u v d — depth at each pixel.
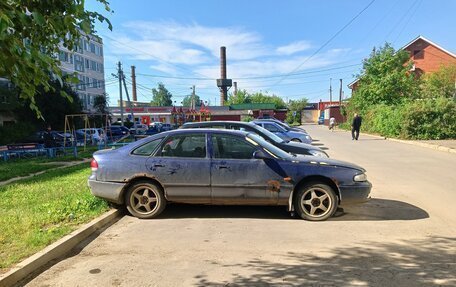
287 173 6.08
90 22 3.03
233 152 6.29
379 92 33.47
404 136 23.11
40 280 3.95
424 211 6.62
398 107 25.19
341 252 4.66
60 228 5.40
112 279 3.94
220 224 5.94
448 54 46.16
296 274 4.02
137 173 6.31
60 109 37.53
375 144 20.95
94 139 28.53
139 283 3.84
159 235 5.44
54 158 17.91
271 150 6.35
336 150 17.61
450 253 4.59
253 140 6.38
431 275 3.96
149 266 4.28
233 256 4.57
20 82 2.82
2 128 30.89
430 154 15.75
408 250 4.70
